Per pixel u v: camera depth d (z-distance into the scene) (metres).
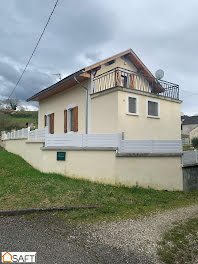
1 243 3.23
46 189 6.00
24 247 3.14
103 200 5.56
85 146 7.65
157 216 4.89
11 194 5.49
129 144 7.33
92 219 4.43
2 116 30.06
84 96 10.80
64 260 2.85
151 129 10.41
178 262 3.00
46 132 8.45
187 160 8.38
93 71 10.29
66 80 10.63
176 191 7.72
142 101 10.11
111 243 3.44
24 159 11.38
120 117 8.99
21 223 4.04
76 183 6.86
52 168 8.14
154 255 3.14
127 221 4.45
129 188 6.95
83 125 10.82
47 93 13.63
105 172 7.21
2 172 8.03
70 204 5.07
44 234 3.61
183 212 5.30
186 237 3.81
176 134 11.79
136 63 12.14
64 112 12.55
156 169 7.61
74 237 3.56
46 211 4.66
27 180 6.89
